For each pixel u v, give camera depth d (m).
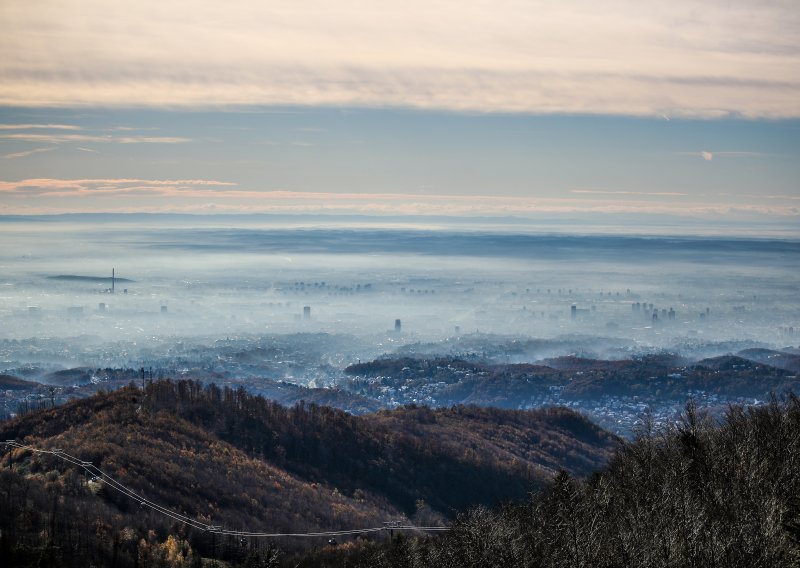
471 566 53.31
